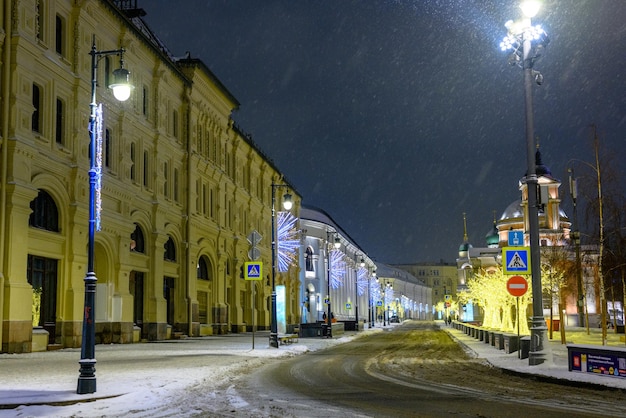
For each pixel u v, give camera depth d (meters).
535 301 21.67
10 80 29.30
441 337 54.16
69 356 26.61
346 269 118.00
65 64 33.47
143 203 41.94
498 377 19.44
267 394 15.39
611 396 14.99
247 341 41.81
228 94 58.00
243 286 64.44
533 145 22.27
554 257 54.25
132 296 39.28
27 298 29.06
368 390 16.12
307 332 53.53
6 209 28.62
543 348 21.33
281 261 76.88
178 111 49.28
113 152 38.34
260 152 71.62
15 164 28.95
